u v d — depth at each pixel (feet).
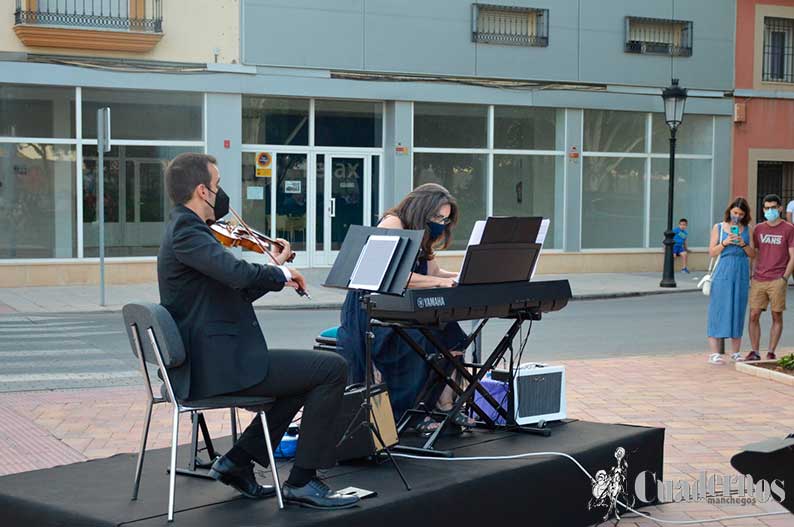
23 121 59.00
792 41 80.89
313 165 67.46
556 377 20.45
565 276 72.64
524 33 71.46
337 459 16.40
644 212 77.36
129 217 61.72
